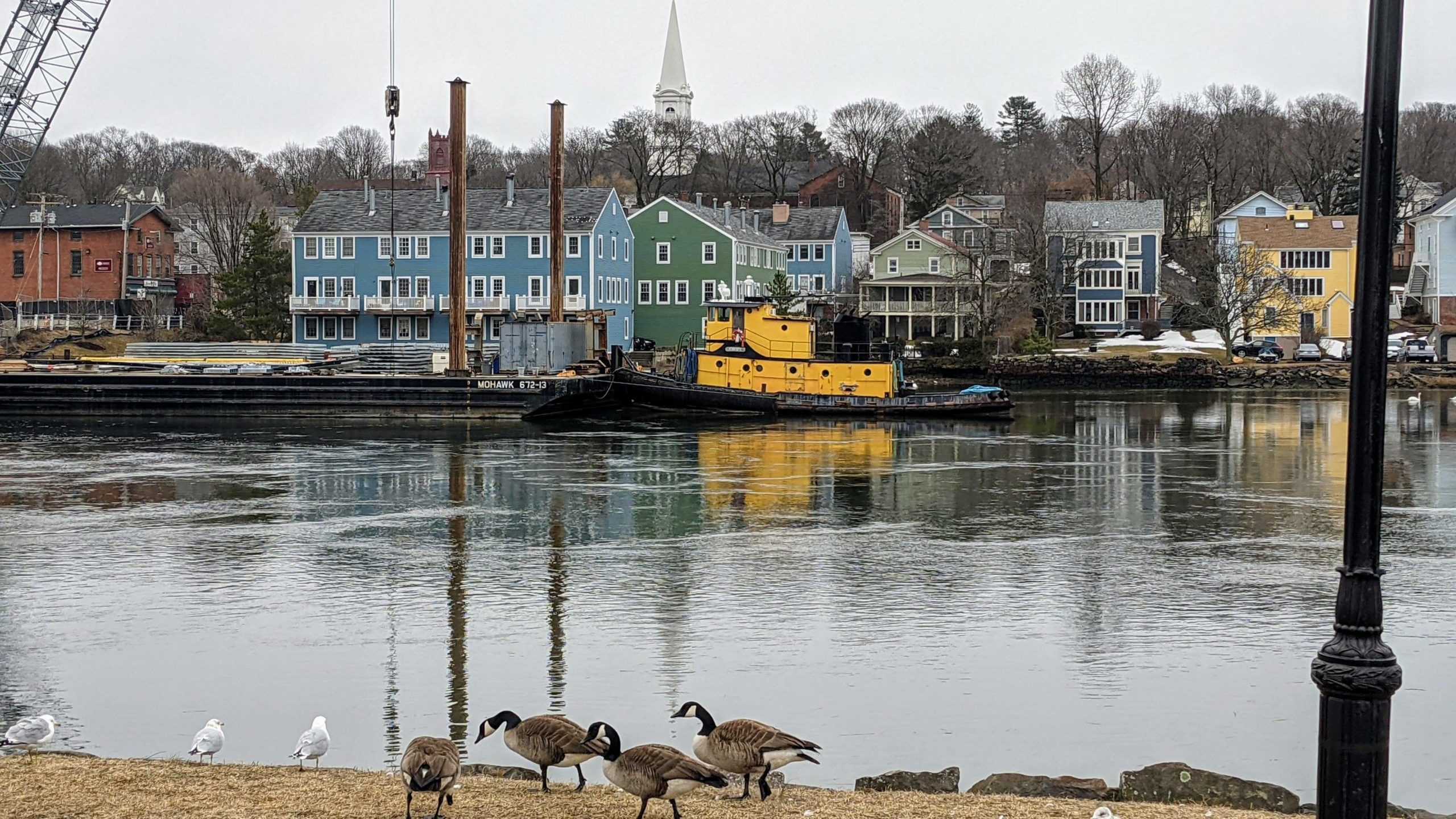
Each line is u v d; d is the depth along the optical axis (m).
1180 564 27.33
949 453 47.81
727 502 35.75
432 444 50.28
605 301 86.38
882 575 26.22
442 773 10.24
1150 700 18.00
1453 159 132.50
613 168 154.12
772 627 21.97
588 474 41.28
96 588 25.06
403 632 21.72
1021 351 89.12
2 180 67.69
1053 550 28.92
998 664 19.75
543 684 18.70
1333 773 8.42
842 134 134.75
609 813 10.96
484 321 82.00
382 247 85.44
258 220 105.81
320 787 11.73
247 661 19.95
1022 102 163.12
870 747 16.05
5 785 11.59
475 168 132.50
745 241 95.38
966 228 108.69
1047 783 12.43
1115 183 132.00
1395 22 7.94
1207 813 11.23
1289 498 36.69
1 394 61.50
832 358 65.44
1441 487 38.38
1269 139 124.25
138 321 92.94
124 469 42.19
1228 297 85.75
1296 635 21.55
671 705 17.70
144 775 12.09
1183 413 65.12
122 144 165.12
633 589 24.88
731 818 10.88
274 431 54.97
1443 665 19.81
